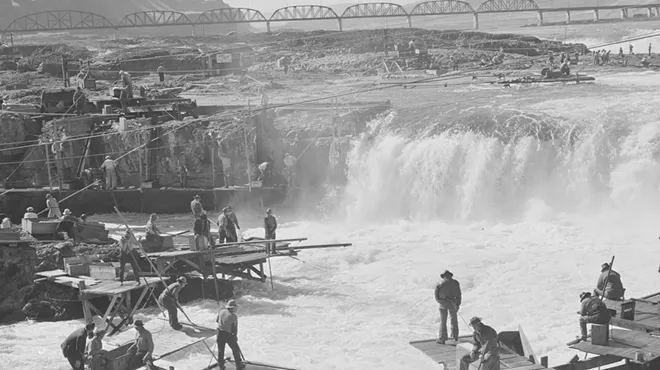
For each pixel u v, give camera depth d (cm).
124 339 2880
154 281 3127
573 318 2900
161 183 5328
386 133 4950
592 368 2291
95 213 5191
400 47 9344
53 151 5297
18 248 3550
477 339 1988
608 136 4431
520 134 4575
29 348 2841
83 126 5509
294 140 5119
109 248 3572
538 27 16175
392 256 3844
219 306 3253
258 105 5625
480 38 10319
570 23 16188
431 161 4650
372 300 3256
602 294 2466
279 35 12194
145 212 5141
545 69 6919
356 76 8319
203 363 2586
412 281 3450
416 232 4278
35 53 10575
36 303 3338
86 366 2508
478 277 3434
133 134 5350
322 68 9125
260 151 5162
